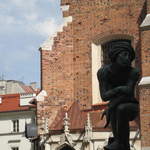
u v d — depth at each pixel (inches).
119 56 440.5
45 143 1892.2
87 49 1985.7
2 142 3004.4
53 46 2009.1
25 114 2910.9
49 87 1993.1
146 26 1582.2
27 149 2903.5
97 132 1788.9
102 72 447.5
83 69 1985.7
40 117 1959.9
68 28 2016.5
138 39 1887.3
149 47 1573.6
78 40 2003.0
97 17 1975.9
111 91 440.1
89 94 1962.4
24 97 2972.4
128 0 1919.3
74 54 2005.4
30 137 1779.0
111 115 442.6
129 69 445.4
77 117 1908.2
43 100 1974.7
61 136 1855.3
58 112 1980.8
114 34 1939.0
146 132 1521.9
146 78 1555.1
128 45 443.5
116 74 444.5
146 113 1530.5
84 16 1999.3
